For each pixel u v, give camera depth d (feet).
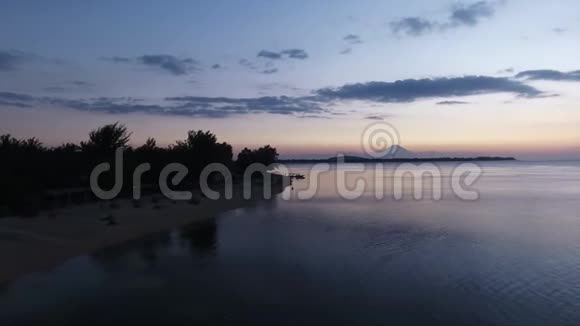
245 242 92.79
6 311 50.78
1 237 80.43
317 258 77.92
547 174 481.46
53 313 50.24
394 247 87.92
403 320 49.24
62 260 73.92
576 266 73.10
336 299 55.77
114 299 55.01
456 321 49.16
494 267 72.28
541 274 68.13
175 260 75.61
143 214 124.67
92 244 86.07
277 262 74.49
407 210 153.17
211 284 61.72
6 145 143.95
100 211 123.24
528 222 123.85
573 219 130.31
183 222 122.01
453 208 159.22
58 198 136.77
